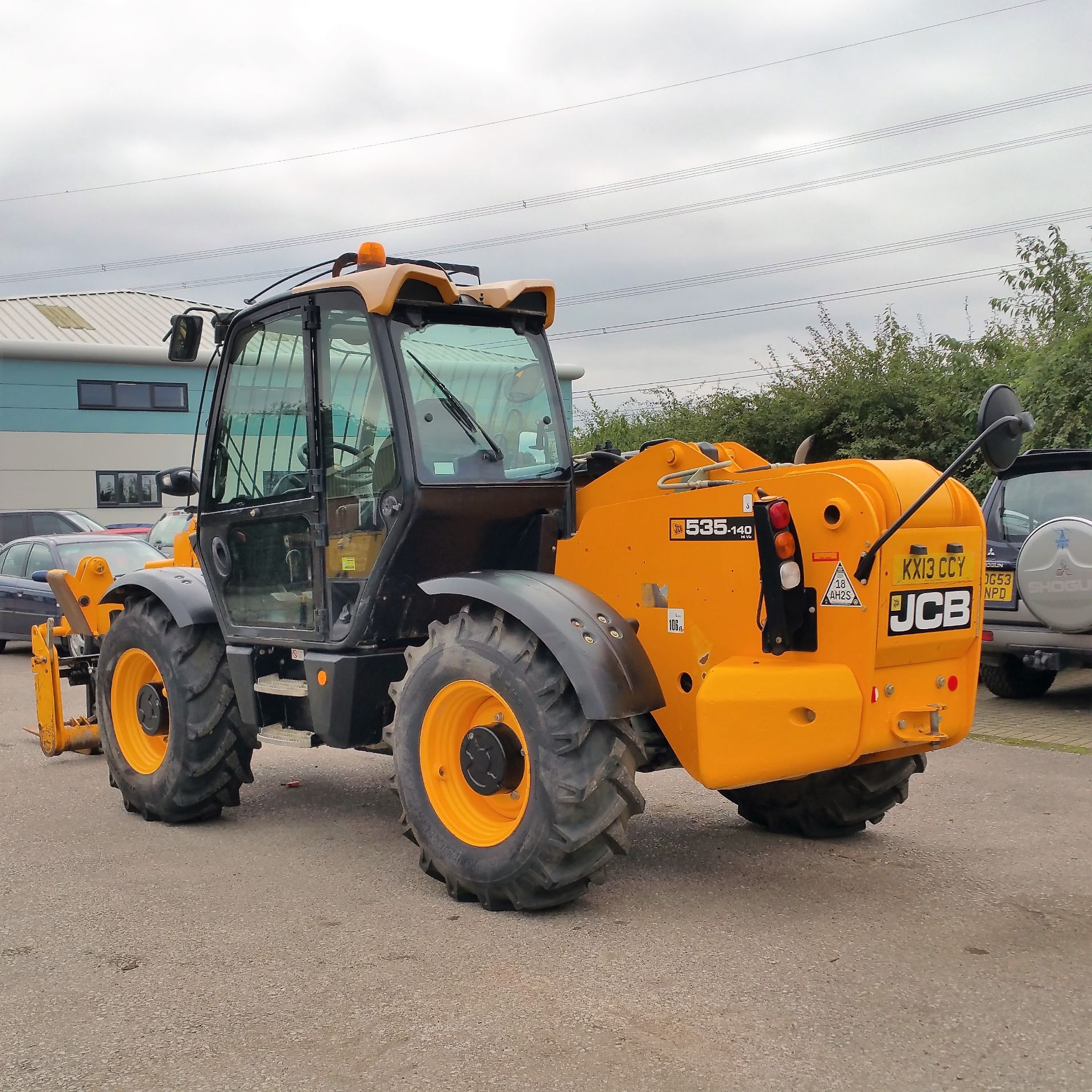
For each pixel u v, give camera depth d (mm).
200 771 5426
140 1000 3441
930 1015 3268
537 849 3992
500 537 4902
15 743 7879
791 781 5102
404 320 4656
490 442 4816
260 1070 2986
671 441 4688
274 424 5172
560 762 3969
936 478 4176
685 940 3898
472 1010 3334
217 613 5430
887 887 4484
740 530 4172
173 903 4355
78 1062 3043
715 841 5184
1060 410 10578
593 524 4723
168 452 30484
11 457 28656
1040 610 7738
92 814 5840
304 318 4922
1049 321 12180
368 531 4738
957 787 6137
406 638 4848
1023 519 8367
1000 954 3746
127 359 29609
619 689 3949
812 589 4020
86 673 7203
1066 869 4695
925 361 14188
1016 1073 2928
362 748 4918
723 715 4098
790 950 3797
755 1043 3102
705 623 4297
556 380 5199
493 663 4137
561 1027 3211
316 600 4930
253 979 3586
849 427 14227
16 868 4859
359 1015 3307
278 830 5484
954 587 4152
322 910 4262
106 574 7238
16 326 30922
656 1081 2893
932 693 4168
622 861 4863
